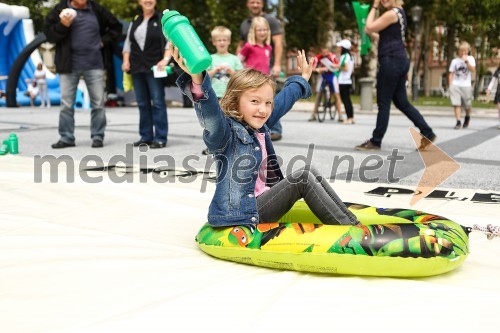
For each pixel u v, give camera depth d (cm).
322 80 1224
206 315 200
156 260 267
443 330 188
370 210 304
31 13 3397
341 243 241
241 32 758
